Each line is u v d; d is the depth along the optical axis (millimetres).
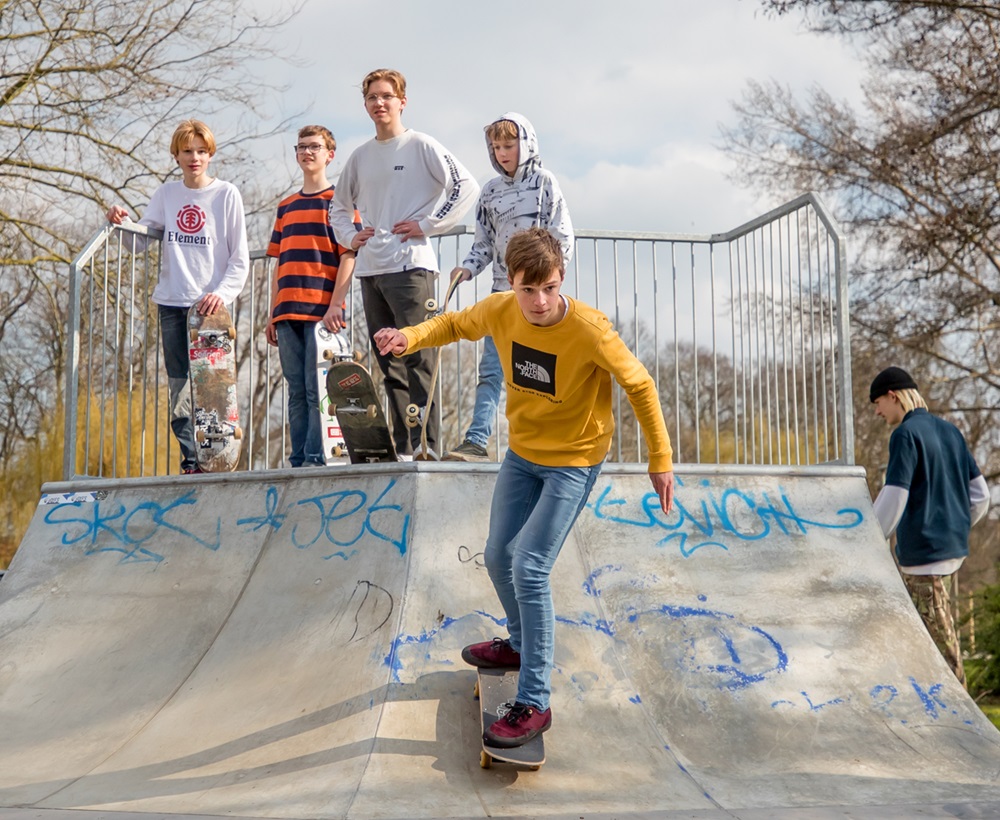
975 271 16812
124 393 11656
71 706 4246
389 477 4605
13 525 16656
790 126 18703
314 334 5871
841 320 5699
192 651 4379
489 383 5055
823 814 3320
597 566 4574
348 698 3777
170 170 13906
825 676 4312
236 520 4957
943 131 15625
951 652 5270
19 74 12922
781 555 4820
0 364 16703
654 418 3527
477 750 3631
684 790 3576
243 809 3205
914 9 15461
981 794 3643
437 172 5547
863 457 18641
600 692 4035
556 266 3320
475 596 4215
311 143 5973
